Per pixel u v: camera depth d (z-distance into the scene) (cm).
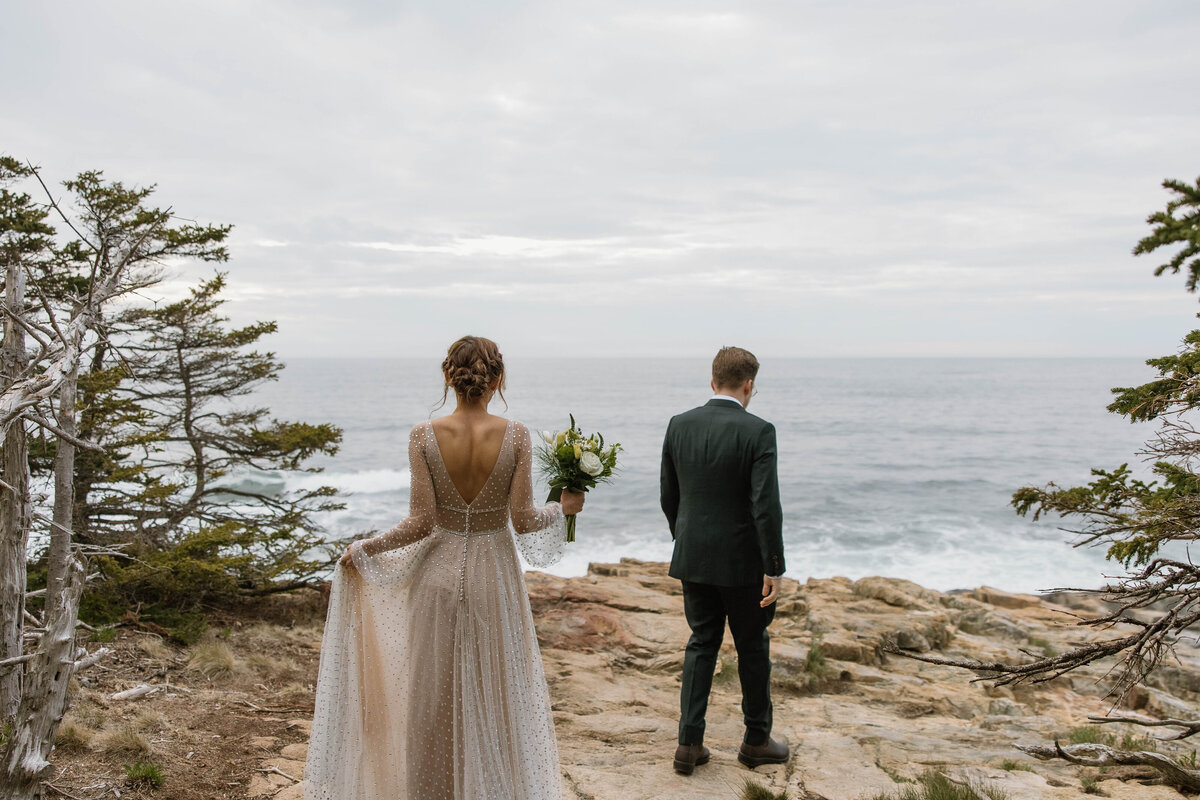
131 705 475
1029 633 956
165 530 896
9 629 397
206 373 993
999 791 421
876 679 723
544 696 345
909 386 12800
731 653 719
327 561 873
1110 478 463
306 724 480
